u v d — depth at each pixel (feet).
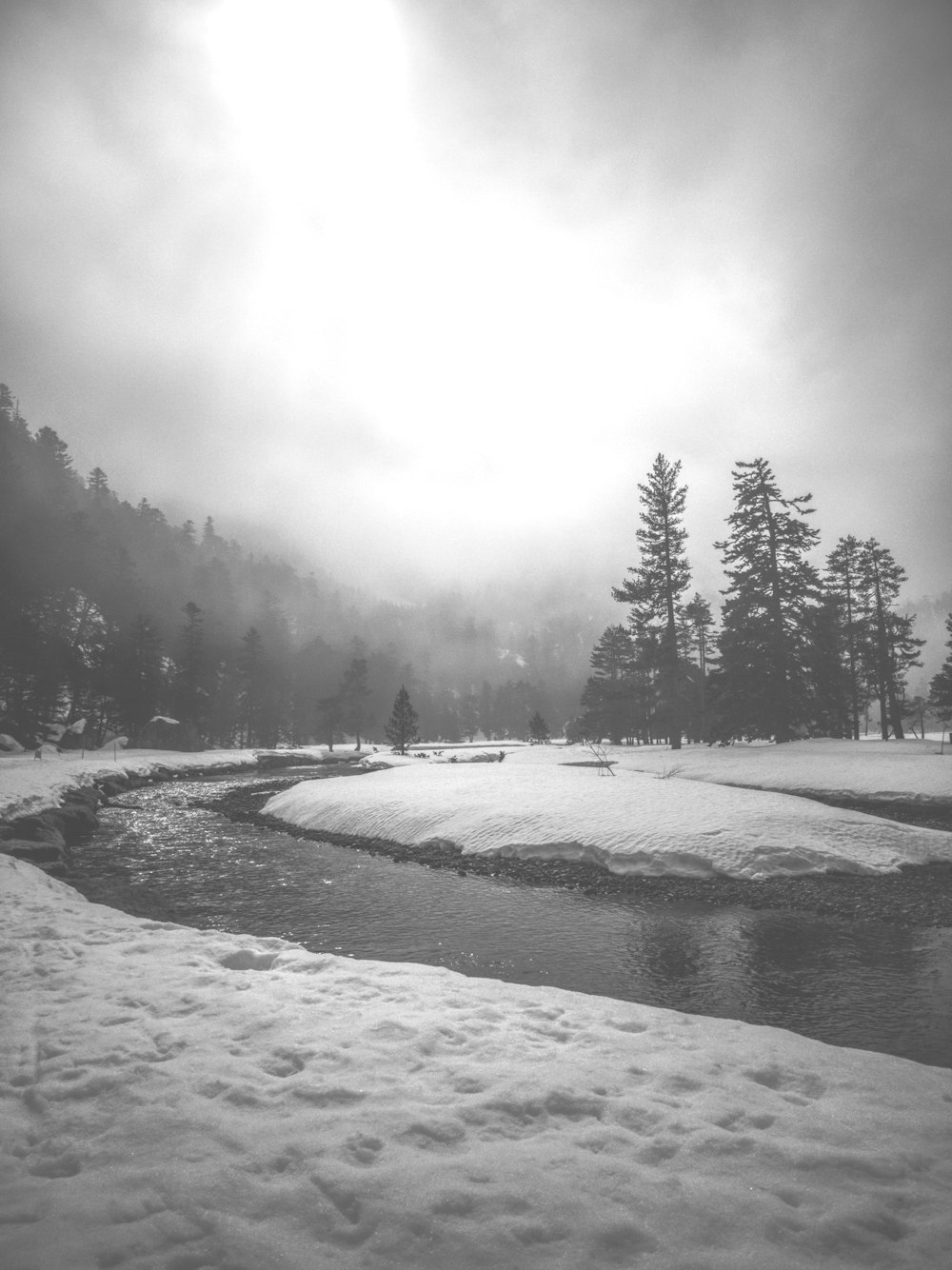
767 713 125.80
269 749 244.01
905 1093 15.81
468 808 67.46
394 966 25.00
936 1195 11.73
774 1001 27.27
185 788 124.98
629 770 111.86
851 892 43.96
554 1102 14.48
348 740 343.67
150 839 69.10
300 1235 10.36
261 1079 15.47
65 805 75.82
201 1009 19.84
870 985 28.91
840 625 157.17
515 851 56.08
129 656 212.23
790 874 47.65
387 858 58.39
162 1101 14.32
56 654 207.21
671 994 28.12
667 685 140.77
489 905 42.88
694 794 68.74
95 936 27.84
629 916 40.29
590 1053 17.37
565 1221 10.68
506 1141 12.94
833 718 141.59
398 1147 12.62
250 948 26.68
